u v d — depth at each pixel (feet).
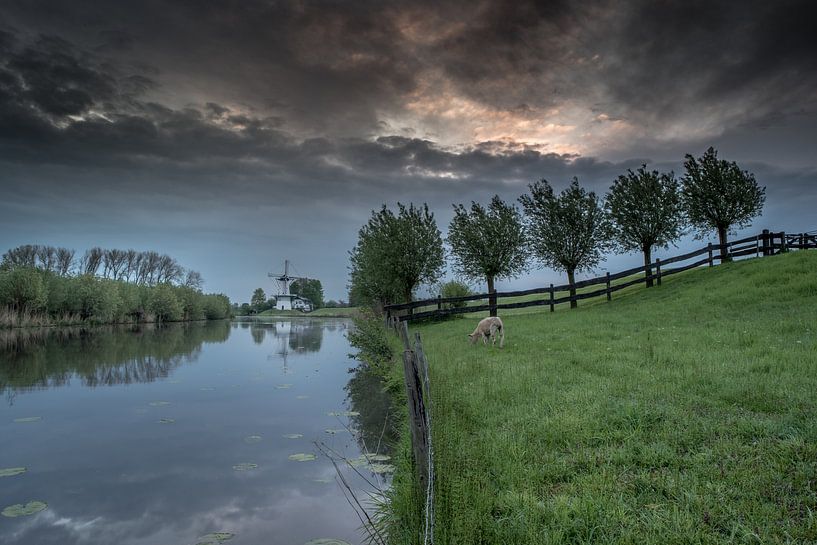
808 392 25.39
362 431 34.50
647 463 19.30
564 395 29.50
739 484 16.80
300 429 35.78
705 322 55.16
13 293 154.10
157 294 226.17
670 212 102.12
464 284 133.39
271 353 91.40
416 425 16.44
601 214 106.11
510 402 29.73
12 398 49.08
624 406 25.18
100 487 25.07
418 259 123.44
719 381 28.68
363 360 75.25
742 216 104.42
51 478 26.45
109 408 44.04
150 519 21.18
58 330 150.51
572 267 108.06
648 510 15.85
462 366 41.16
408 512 17.65
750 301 62.59
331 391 50.75
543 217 108.99
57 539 19.56
